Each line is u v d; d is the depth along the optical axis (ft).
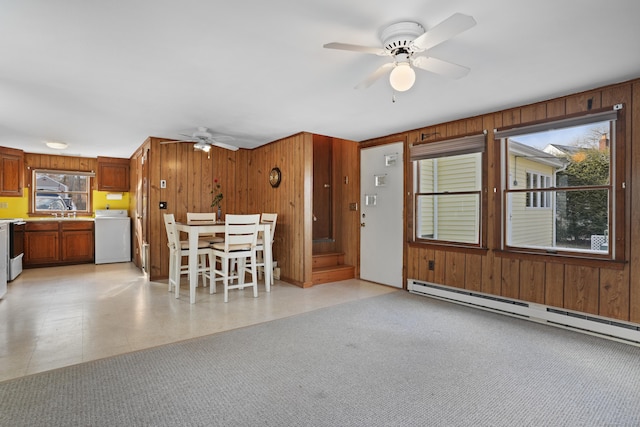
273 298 13.50
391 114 12.31
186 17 6.16
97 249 21.34
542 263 10.71
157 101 10.91
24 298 13.25
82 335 9.42
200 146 14.64
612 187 9.36
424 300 13.29
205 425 5.60
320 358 8.10
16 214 20.74
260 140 17.26
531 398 6.42
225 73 8.68
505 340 9.23
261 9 5.92
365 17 6.22
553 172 10.57
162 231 16.84
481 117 12.30
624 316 9.12
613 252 9.33
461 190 13.10
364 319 10.95
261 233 16.30
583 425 5.64
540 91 9.89
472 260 12.53
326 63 8.11
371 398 6.40
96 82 9.27
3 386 6.70
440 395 6.51
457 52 7.53
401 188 15.19
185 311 11.72
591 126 9.84
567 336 9.54
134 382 6.92
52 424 5.57
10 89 9.80
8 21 6.24
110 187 22.84
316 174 19.07
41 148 19.53
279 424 5.62
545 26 6.44
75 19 6.20
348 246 18.01
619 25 6.36
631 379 7.16
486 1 5.69
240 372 7.39
